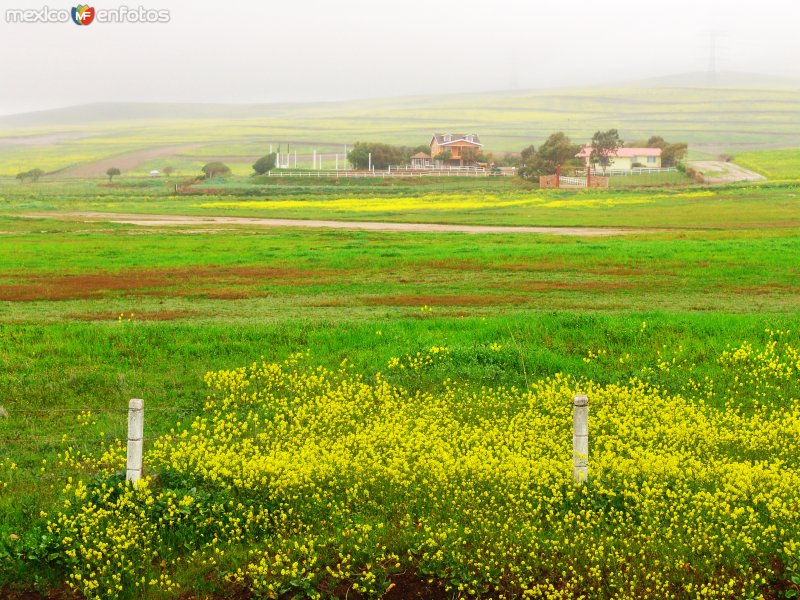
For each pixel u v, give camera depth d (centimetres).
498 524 930
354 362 1645
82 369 1581
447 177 12394
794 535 908
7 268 3391
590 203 8325
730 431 1259
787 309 2261
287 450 1161
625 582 841
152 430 1259
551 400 1383
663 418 1290
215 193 11006
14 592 842
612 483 1024
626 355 1662
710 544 884
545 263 3391
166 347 1734
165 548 904
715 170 12600
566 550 886
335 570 870
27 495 999
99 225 6094
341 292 2716
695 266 3180
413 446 1159
